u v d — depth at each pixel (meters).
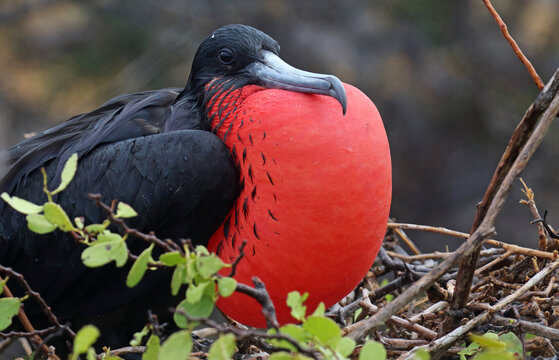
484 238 4.96
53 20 15.41
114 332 7.07
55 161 7.18
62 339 7.14
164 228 6.54
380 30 15.62
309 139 5.81
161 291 6.86
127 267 6.64
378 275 7.75
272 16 15.45
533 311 6.25
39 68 15.35
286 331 4.50
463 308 5.96
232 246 6.33
